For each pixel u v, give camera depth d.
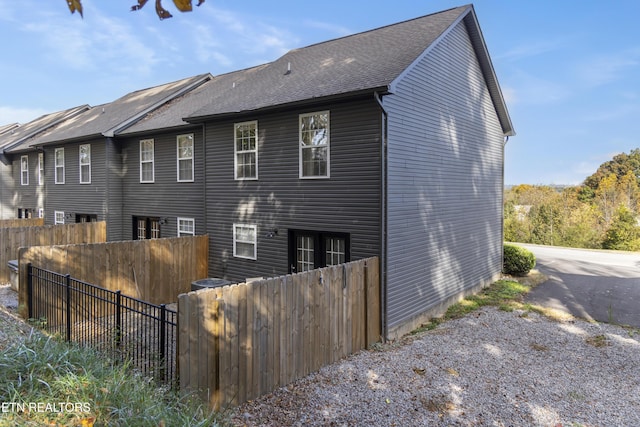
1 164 22.39
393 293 8.48
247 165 11.00
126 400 3.82
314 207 9.44
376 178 8.30
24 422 3.18
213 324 5.27
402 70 8.22
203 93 15.91
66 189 17.88
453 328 9.04
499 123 14.13
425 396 5.79
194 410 4.54
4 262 12.33
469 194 11.93
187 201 13.30
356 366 6.89
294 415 5.22
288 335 6.24
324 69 10.50
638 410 5.51
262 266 10.64
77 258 9.38
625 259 18.69
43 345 4.78
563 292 12.25
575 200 29.58
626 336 8.46
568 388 6.13
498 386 6.16
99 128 16.03
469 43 11.77
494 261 13.84
